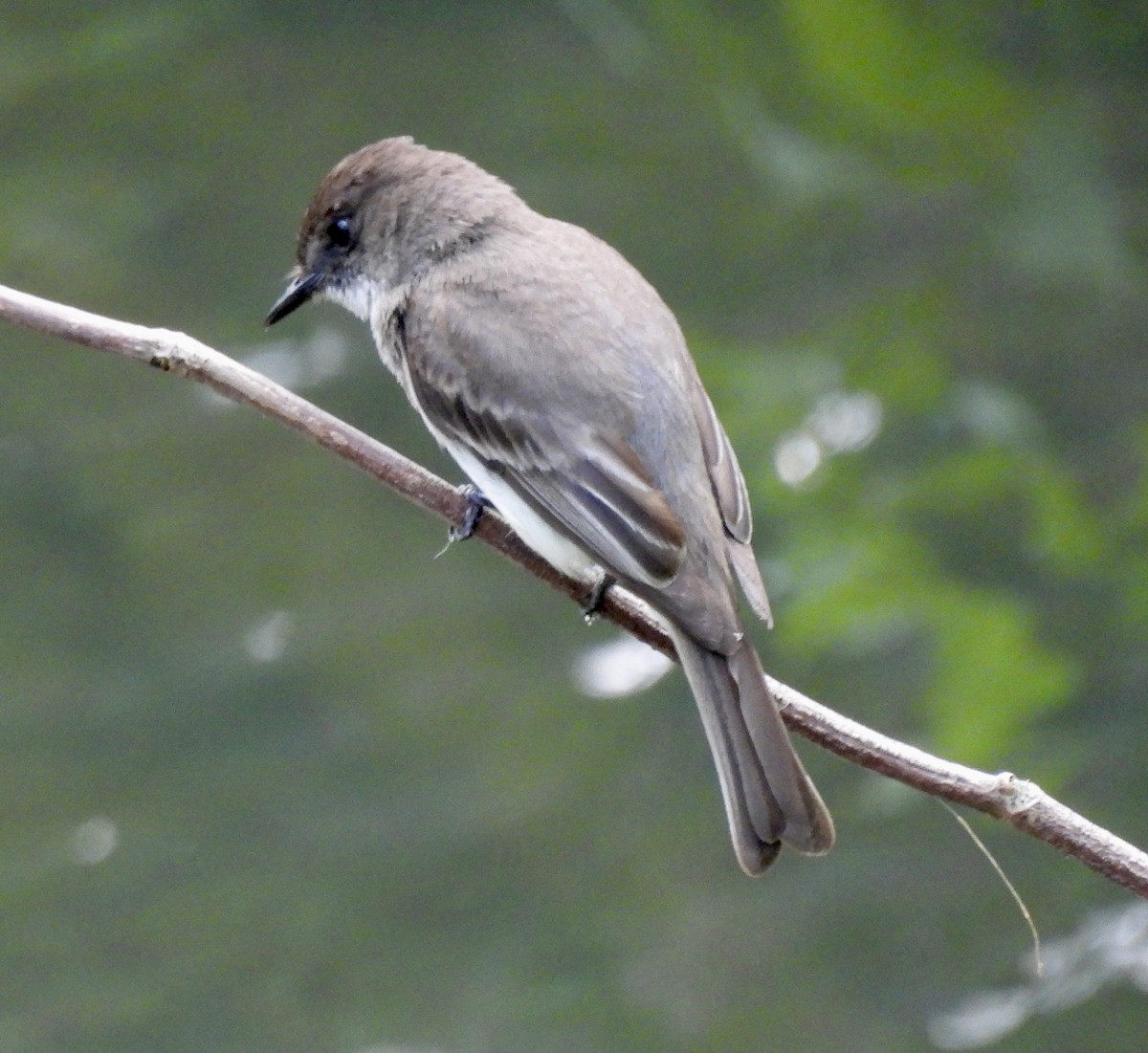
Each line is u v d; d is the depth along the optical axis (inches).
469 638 537.0
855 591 495.8
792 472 512.7
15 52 552.1
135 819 527.2
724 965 500.4
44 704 536.4
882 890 499.5
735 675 301.4
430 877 519.8
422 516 544.4
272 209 550.3
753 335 534.3
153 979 515.2
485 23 553.9
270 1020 510.9
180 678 538.0
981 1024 478.9
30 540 544.4
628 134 547.5
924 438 513.7
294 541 544.4
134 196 550.0
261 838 526.9
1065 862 490.0
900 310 528.7
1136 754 474.6
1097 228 523.5
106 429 542.9
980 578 500.4
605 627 535.2
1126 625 489.7
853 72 530.9
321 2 553.6
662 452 332.2
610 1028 499.8
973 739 481.7
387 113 553.6
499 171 550.3
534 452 336.2
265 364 538.3
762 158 539.2
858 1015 489.1
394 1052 503.2
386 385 535.2
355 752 530.9
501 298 354.9
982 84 530.0
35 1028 509.7
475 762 528.7
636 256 542.9
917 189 534.3
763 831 290.7
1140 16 520.7
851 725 297.4
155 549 543.8
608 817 520.1
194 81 552.7
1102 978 474.6
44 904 522.6
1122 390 515.2
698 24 542.0
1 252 541.0
